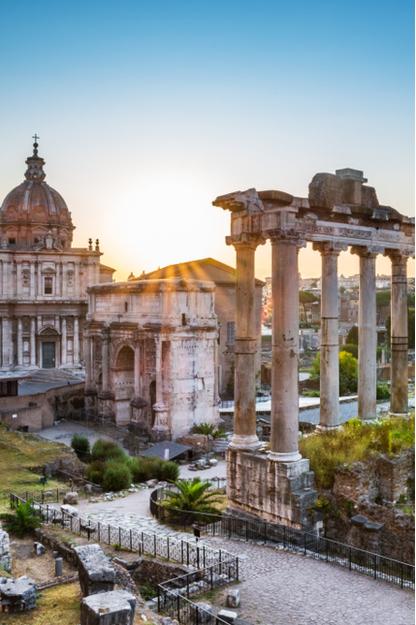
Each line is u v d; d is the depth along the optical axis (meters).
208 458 63.81
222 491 41.03
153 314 73.31
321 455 32.09
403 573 25.95
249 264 33.66
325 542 29.34
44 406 78.12
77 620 18.41
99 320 80.94
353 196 36.31
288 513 30.41
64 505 37.88
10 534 30.64
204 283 74.44
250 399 33.91
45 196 108.81
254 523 31.47
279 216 31.53
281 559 27.45
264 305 182.75
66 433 74.44
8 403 74.38
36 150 111.00
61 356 100.69
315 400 82.31
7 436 56.78
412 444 33.38
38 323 98.94
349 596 23.45
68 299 100.50
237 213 33.53
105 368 79.12
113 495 43.88
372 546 28.19
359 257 38.53
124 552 28.59
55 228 108.44
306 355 138.38
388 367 105.69
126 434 73.06
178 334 71.69
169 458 61.25
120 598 17.09
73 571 25.28
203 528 33.19
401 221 39.03
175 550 28.86
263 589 24.12
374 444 33.94
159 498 40.38
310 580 25.00
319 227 34.47
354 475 30.11
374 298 38.69
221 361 98.19
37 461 49.03
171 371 71.19
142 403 73.88
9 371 96.00
